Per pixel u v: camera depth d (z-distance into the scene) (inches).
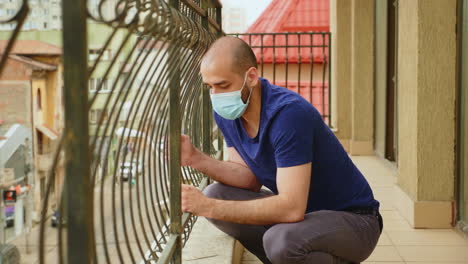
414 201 130.6
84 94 30.2
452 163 128.6
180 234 72.4
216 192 84.8
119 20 36.6
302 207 69.1
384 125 214.7
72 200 30.7
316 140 71.1
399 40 141.8
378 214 78.1
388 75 208.5
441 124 127.4
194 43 75.5
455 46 124.3
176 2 64.2
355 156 235.6
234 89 68.1
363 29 232.8
